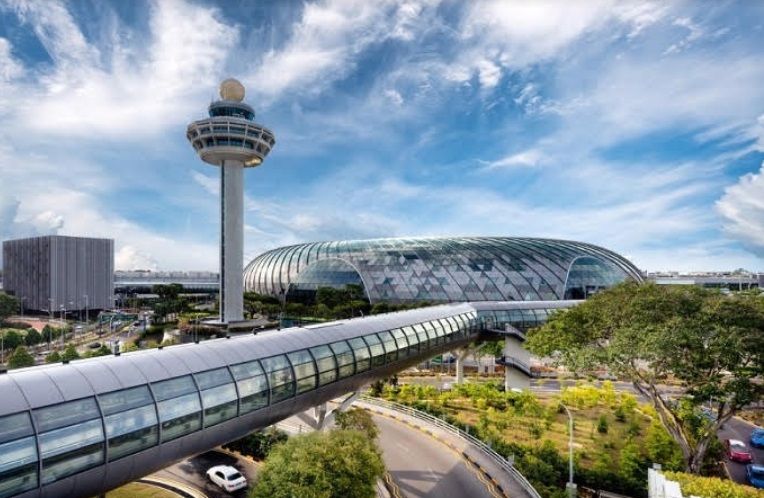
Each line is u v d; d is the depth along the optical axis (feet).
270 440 132.67
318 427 116.78
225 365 80.89
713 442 126.72
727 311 109.40
